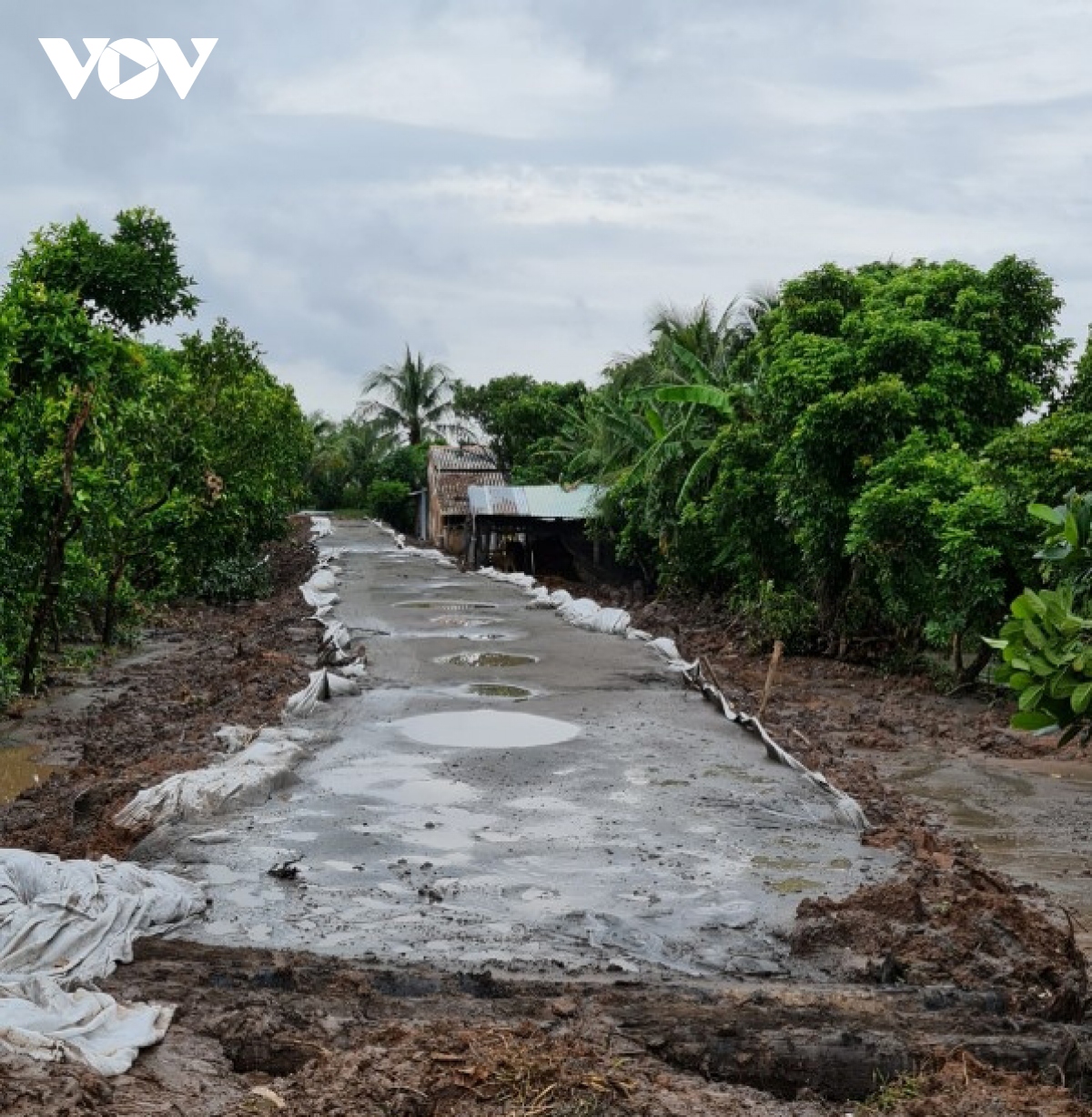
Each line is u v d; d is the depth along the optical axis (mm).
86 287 19422
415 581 35062
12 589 16781
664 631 25938
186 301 20312
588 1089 5062
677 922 8195
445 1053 5289
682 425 29453
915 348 20688
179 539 26234
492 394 65938
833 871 9328
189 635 25906
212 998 6164
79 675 19641
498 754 12836
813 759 13430
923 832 10469
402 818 10453
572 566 42750
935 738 15656
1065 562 5824
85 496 16906
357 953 7441
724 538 26938
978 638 18688
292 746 12500
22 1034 5180
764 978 7324
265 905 8312
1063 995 6621
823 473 21188
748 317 34062
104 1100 4824
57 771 13172
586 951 7645
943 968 7266
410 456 67938
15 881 7371
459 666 19000
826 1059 5625
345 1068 5168
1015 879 9781
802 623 23016
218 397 30406
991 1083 5371
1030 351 21609
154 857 9312
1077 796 12672
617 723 14633
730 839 10094
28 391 15898
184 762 12070
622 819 10570
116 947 6887
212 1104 4949
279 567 43625
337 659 18969
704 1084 5363
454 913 8258
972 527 17250
